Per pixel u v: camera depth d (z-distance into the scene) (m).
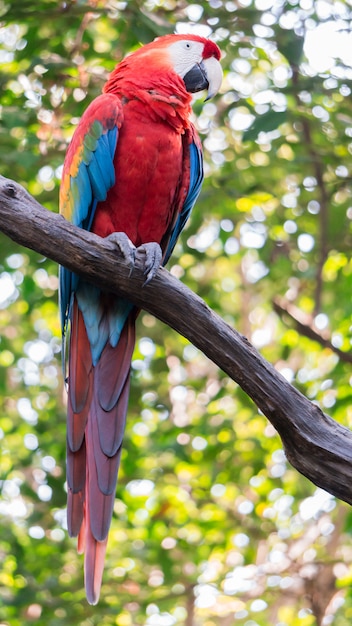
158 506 12.47
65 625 10.27
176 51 7.38
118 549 11.90
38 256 10.41
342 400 10.40
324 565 11.77
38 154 9.41
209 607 12.40
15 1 9.09
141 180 6.21
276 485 12.02
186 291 5.29
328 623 11.66
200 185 6.84
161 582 11.96
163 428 11.94
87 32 9.71
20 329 13.01
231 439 11.30
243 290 13.11
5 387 12.25
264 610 12.41
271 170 10.59
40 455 11.49
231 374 5.33
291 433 5.31
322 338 10.54
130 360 6.20
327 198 10.17
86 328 6.20
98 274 5.29
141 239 6.48
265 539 12.18
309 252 11.12
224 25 9.42
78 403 6.10
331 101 10.20
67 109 9.52
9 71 10.03
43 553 11.32
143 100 6.21
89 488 5.79
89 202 6.34
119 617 11.59
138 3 8.90
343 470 5.26
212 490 12.52
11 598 10.34
